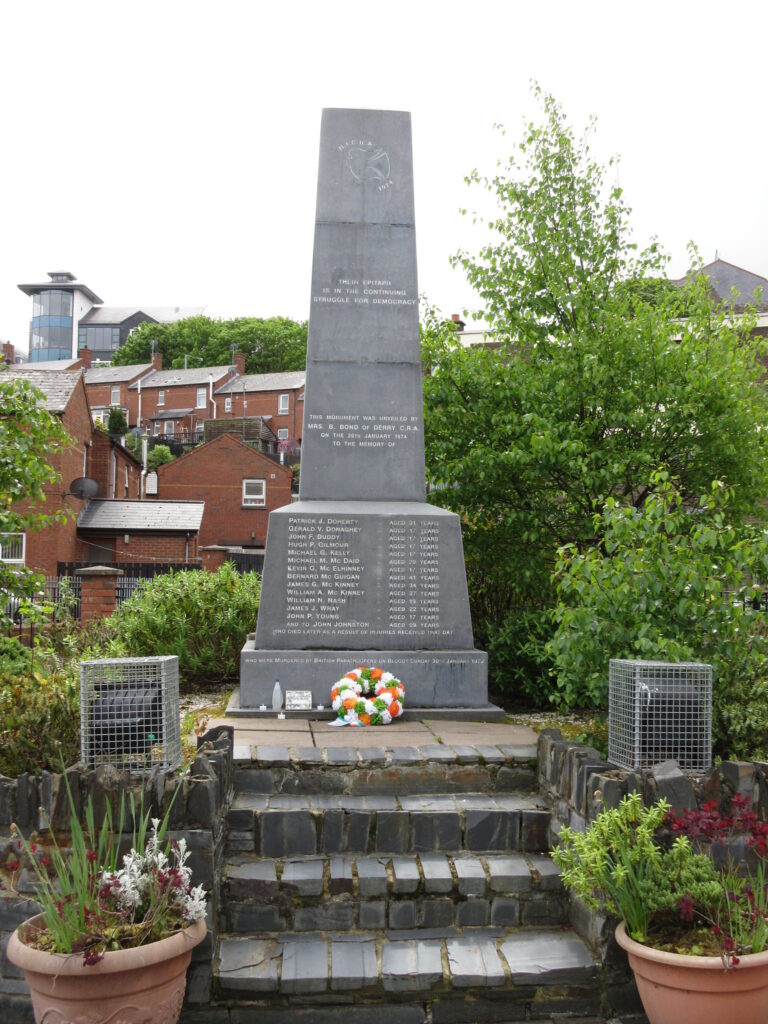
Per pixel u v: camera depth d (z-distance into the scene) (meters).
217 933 4.35
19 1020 3.99
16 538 8.24
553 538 9.76
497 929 4.53
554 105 9.99
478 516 9.78
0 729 4.77
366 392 8.12
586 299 9.62
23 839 3.80
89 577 14.52
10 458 7.82
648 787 4.34
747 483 9.27
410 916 4.53
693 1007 3.61
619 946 4.16
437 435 9.73
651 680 4.82
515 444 9.09
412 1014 4.09
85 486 31.30
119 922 3.62
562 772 4.89
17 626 10.18
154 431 76.50
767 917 3.78
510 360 10.08
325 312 8.17
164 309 141.62
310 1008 4.07
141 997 3.46
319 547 7.69
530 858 4.84
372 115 8.33
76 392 31.73
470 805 5.09
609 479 8.88
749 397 9.18
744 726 5.33
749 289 31.16
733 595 5.98
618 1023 4.09
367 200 8.27
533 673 8.85
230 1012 4.04
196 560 31.62
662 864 4.04
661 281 10.27
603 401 9.20
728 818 4.18
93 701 4.46
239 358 81.81
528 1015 4.13
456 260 10.35
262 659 7.38
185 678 9.47
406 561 7.73
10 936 3.97
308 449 8.04
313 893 4.50
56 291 127.56
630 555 5.81
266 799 5.15
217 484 44.81
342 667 7.42
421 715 7.25
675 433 9.14
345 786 5.33
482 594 9.94
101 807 4.07
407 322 8.20
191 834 4.09
